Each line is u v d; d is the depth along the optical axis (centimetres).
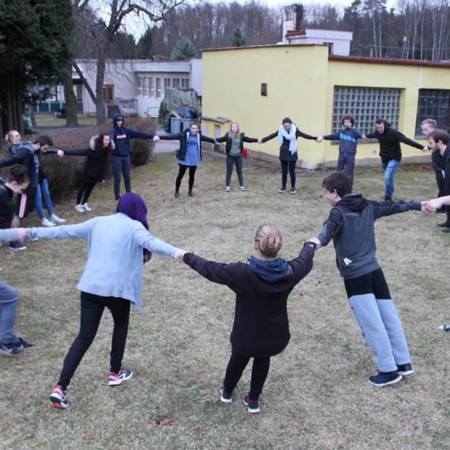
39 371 455
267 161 1579
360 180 1295
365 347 501
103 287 385
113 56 3362
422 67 1548
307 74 1381
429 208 432
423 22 5328
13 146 781
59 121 4016
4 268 700
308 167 1420
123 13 2930
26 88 1858
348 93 1470
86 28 2948
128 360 474
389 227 894
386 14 5566
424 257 749
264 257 351
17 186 545
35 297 609
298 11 2016
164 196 1137
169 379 445
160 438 372
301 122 1424
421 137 1605
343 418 396
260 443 368
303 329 536
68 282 656
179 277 670
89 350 489
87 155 959
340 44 1944
